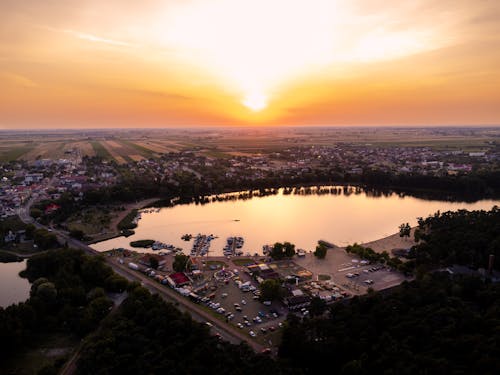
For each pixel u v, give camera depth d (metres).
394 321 169.25
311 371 155.00
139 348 153.75
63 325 188.00
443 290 195.62
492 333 154.00
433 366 134.50
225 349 152.62
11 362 162.62
